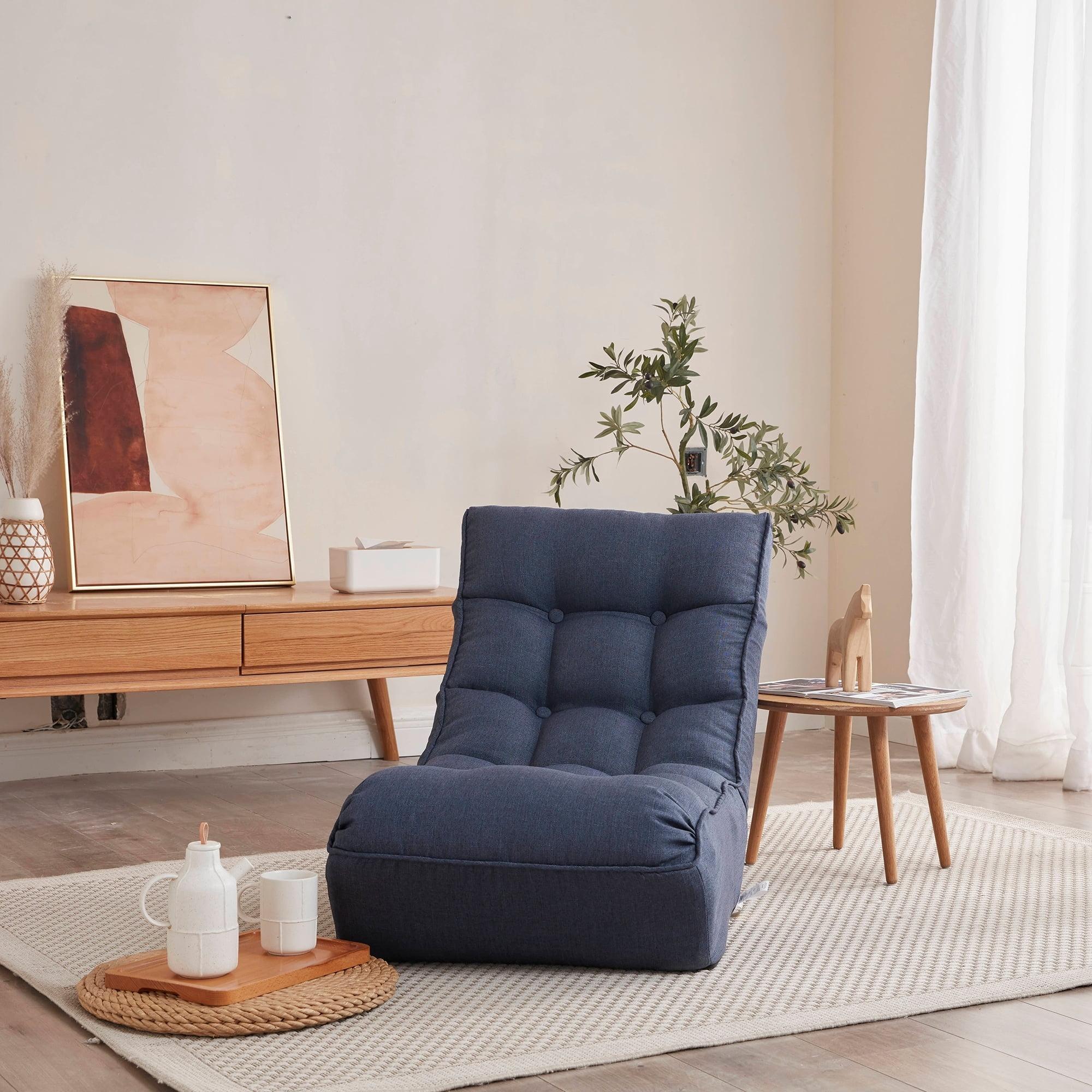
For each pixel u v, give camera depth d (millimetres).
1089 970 2277
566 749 2648
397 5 4434
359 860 2250
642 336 4871
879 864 3035
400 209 4453
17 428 3803
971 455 4348
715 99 4973
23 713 3984
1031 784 4078
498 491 4637
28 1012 2084
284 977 2055
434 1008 2098
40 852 3111
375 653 3734
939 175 4430
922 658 4438
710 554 2803
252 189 4250
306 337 4328
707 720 2633
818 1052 1948
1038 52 4094
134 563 3953
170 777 4016
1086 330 3945
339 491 4387
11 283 3951
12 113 3943
